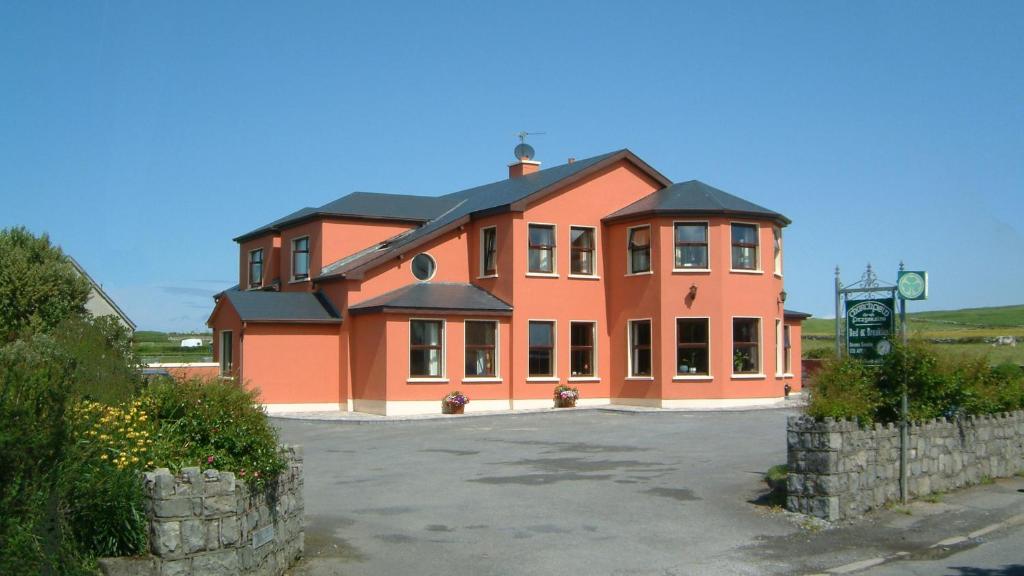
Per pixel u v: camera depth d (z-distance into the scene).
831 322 82.88
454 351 30.25
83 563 7.56
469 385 30.45
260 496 9.26
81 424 8.02
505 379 31.19
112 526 7.86
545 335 32.19
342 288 31.05
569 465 18.14
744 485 15.59
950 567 10.89
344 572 10.08
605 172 33.53
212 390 9.79
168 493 7.92
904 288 14.94
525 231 31.75
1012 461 18.19
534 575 10.21
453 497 14.65
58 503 7.35
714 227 31.47
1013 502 15.02
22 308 31.83
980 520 13.59
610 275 33.38
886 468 14.24
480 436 23.44
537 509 13.71
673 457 19.09
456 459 19.12
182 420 9.37
